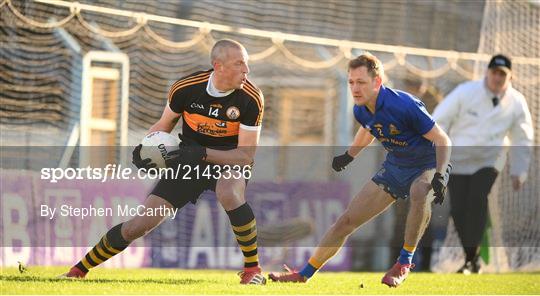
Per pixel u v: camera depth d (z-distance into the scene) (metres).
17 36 39.41
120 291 18.95
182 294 18.75
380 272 32.69
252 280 21.50
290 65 51.00
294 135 51.22
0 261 29.44
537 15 51.78
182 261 32.22
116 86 41.81
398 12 52.75
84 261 22.08
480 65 51.31
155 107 46.00
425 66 52.06
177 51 46.84
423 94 52.09
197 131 21.44
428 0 53.59
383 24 52.25
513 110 32.91
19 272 24.45
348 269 34.94
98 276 23.62
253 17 49.41
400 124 21.00
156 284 21.11
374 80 20.86
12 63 39.00
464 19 53.44
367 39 51.75
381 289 21.77
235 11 48.94
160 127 21.73
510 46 51.34
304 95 51.31
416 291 21.75
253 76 50.66
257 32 47.62
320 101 51.25
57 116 39.75
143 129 45.53
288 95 51.22
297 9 50.66
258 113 21.12
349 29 51.44
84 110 40.19
